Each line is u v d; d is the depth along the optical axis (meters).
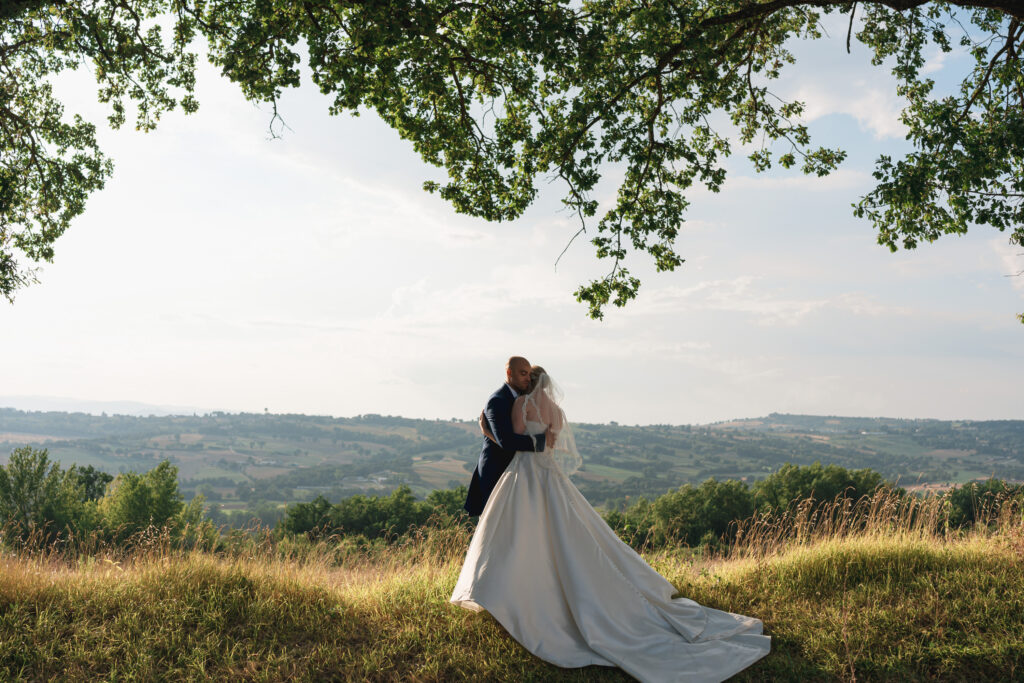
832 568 6.48
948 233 9.30
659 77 7.82
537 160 8.28
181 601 5.41
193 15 7.44
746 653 4.73
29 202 10.12
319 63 6.62
